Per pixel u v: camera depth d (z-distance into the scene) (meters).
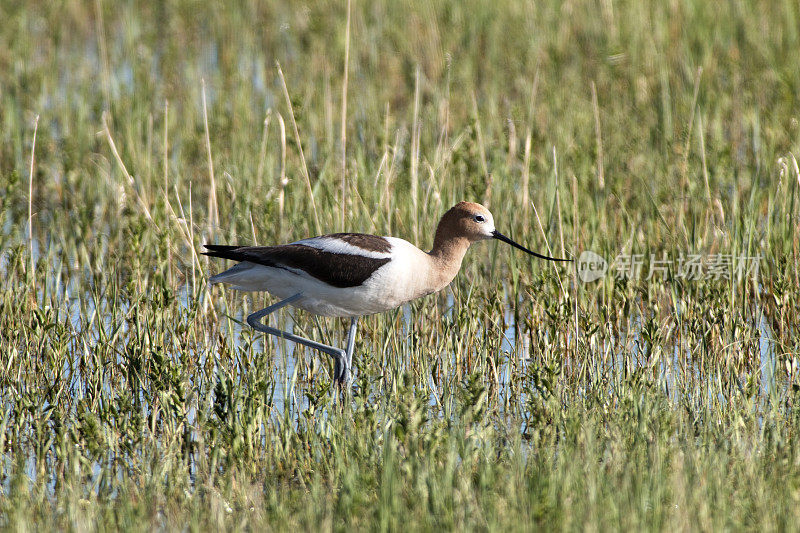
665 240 13.17
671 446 8.13
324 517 7.12
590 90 20.27
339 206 13.08
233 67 22.09
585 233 13.38
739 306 11.70
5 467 8.54
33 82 21.02
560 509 6.96
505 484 7.59
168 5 27.36
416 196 13.00
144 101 19.09
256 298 12.58
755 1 24.69
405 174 14.49
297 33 24.91
